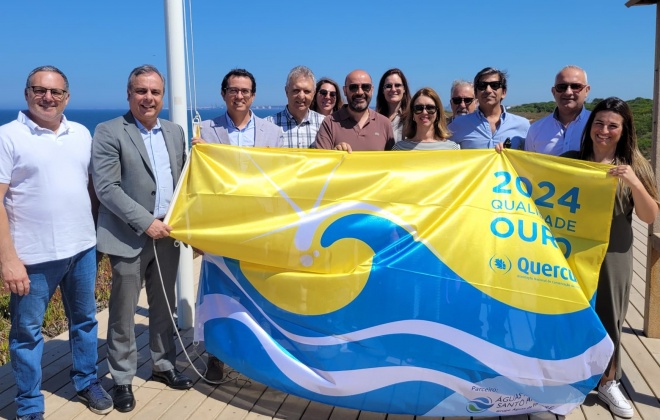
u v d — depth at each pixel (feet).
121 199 11.67
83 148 11.73
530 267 11.50
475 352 11.35
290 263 12.06
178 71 15.40
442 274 11.50
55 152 11.25
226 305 12.66
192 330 16.98
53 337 18.16
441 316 11.39
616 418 12.12
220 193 12.23
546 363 11.39
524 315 11.39
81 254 11.96
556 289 11.43
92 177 12.12
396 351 11.51
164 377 13.67
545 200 11.93
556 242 11.83
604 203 11.54
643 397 12.90
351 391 11.76
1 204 10.68
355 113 15.20
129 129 12.01
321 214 12.08
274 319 12.25
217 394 13.26
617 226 12.05
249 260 12.26
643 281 21.81
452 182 12.11
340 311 11.73
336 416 12.36
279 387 12.20
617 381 12.55
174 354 13.84
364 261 11.85
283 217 12.14
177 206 12.29
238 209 12.18
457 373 11.45
